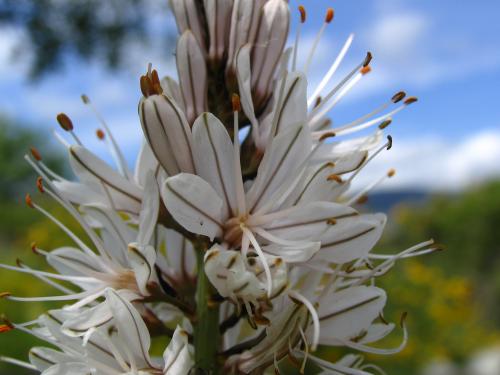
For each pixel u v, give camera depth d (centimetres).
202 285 10
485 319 79
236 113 9
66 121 10
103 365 9
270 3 10
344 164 9
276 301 9
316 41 10
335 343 10
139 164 10
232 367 9
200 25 10
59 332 9
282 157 9
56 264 10
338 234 9
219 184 9
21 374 24
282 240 9
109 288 9
